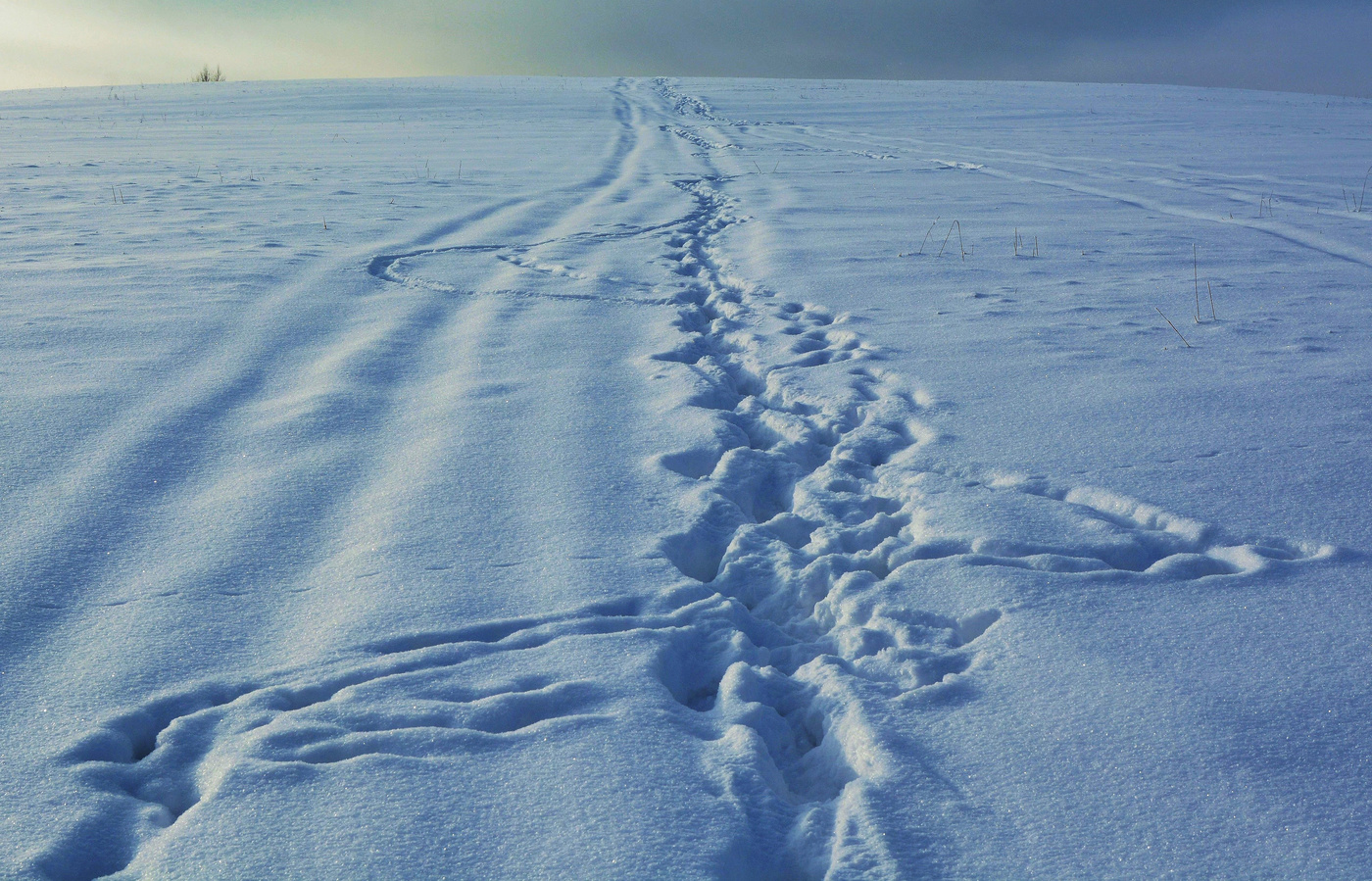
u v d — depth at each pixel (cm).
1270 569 250
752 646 237
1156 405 379
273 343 480
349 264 687
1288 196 1017
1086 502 303
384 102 2956
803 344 501
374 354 467
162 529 283
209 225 842
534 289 634
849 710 204
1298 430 345
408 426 374
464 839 164
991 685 209
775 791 189
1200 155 1473
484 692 209
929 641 232
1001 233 828
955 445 349
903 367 447
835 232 852
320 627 234
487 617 239
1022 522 285
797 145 1845
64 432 349
